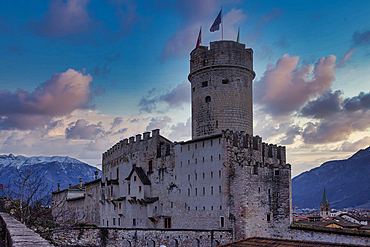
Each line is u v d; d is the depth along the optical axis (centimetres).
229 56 7431
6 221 2452
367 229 9269
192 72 7788
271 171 6800
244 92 7488
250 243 4322
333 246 3844
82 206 11656
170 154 7650
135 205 8288
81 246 4938
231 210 6278
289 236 6412
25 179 4400
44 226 4491
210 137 6719
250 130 7519
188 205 7006
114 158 9975
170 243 5553
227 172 6391
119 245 5203
